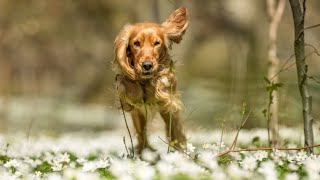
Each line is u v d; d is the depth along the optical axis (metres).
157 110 8.14
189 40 25.67
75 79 34.75
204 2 24.27
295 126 10.56
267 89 7.41
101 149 9.70
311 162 5.96
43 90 34.84
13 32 30.56
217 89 18.88
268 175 5.79
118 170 6.05
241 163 6.39
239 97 11.95
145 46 7.72
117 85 7.81
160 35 7.86
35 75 35.47
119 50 7.85
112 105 8.41
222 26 24.67
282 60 14.39
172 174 6.00
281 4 10.84
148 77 7.61
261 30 22.27
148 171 5.85
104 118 23.16
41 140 11.27
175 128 8.12
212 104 14.29
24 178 6.22
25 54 34.62
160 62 7.89
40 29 30.69
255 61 18.47
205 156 6.41
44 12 31.06
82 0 32.50
